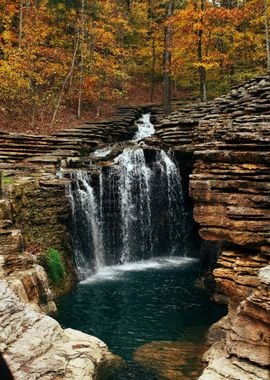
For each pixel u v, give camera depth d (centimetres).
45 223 1509
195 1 2722
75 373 761
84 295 1393
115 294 1404
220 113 1995
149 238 2028
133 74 4088
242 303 779
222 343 898
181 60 2869
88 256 1745
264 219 921
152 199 2052
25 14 2916
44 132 2475
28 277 1109
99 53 3419
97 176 1881
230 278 939
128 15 3866
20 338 809
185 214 2106
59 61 3012
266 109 1641
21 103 2802
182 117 2286
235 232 941
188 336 1063
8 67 2362
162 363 899
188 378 830
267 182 930
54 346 833
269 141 955
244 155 963
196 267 1819
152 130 2839
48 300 1191
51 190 1568
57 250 1502
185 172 2081
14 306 884
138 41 3978
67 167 1938
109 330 1102
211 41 2823
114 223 1930
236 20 2562
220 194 974
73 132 2436
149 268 1800
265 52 2842
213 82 3228
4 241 1171
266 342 733
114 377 827
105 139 2469
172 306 1288
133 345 1011
